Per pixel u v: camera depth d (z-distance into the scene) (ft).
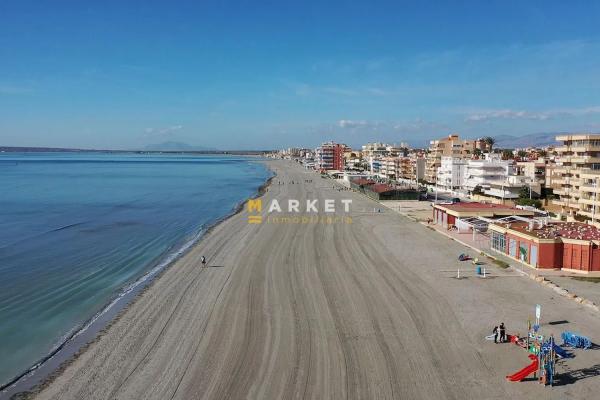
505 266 168.14
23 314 130.52
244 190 530.68
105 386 88.53
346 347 103.55
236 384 88.28
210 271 167.63
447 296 136.36
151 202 403.75
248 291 143.13
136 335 111.96
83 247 218.79
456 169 466.29
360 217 299.38
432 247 204.85
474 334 109.50
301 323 117.08
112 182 623.77
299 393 84.94
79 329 118.32
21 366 98.73
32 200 404.98
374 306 128.67
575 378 88.94
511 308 125.90
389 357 98.63
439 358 98.02
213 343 106.32
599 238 159.63
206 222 294.25
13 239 236.22
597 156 269.64
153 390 86.53
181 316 123.65
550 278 152.15
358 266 171.83
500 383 87.76
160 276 163.43
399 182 552.00
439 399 82.74
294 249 201.67
